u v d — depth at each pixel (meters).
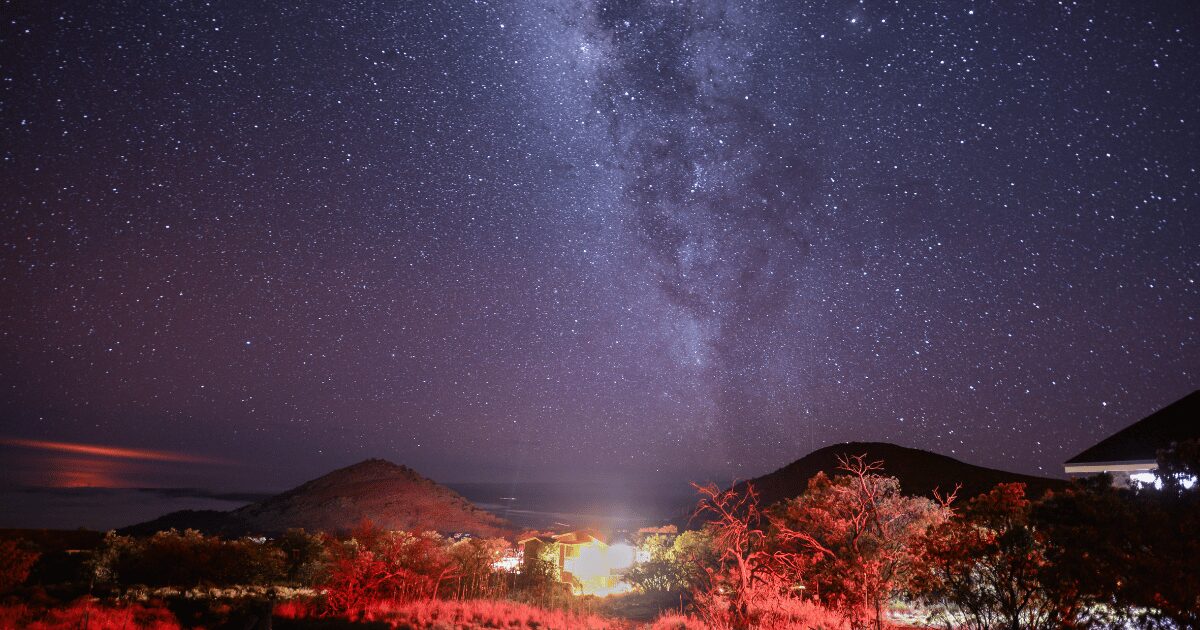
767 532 17.41
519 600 22.44
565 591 24.70
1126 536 8.07
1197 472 8.53
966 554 9.67
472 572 25.39
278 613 19.42
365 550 25.38
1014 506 9.63
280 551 29.66
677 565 23.69
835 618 14.45
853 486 15.81
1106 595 8.19
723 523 18.16
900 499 15.38
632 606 21.20
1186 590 7.59
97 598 20.56
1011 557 9.34
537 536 32.44
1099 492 8.70
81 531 39.44
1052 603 9.08
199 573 26.52
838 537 14.75
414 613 19.55
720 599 17.03
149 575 26.08
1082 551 8.20
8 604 18.53
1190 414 18.39
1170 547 7.86
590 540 31.22
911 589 10.61
